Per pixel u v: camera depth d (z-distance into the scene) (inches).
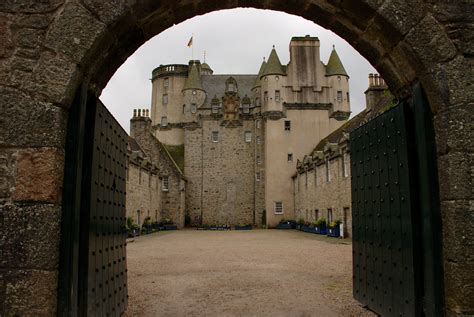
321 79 1660.9
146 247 732.0
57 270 146.0
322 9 183.9
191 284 350.9
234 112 1780.3
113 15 156.4
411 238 176.7
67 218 150.5
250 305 271.1
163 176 1598.2
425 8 163.2
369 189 237.6
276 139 1625.2
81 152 161.3
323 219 1112.2
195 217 1718.8
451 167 153.6
